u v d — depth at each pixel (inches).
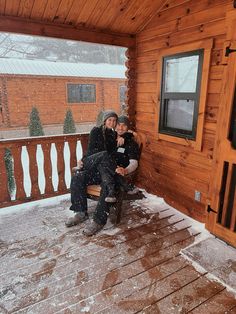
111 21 116.4
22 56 651.5
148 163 135.5
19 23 103.4
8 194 115.5
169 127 117.8
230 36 81.0
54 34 111.7
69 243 90.6
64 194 131.4
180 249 87.7
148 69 125.8
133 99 139.7
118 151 115.8
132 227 102.1
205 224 100.6
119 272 76.2
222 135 88.5
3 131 396.5
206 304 64.9
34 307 63.6
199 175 103.3
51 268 77.5
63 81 429.7
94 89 464.4
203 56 92.6
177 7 102.3
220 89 88.8
